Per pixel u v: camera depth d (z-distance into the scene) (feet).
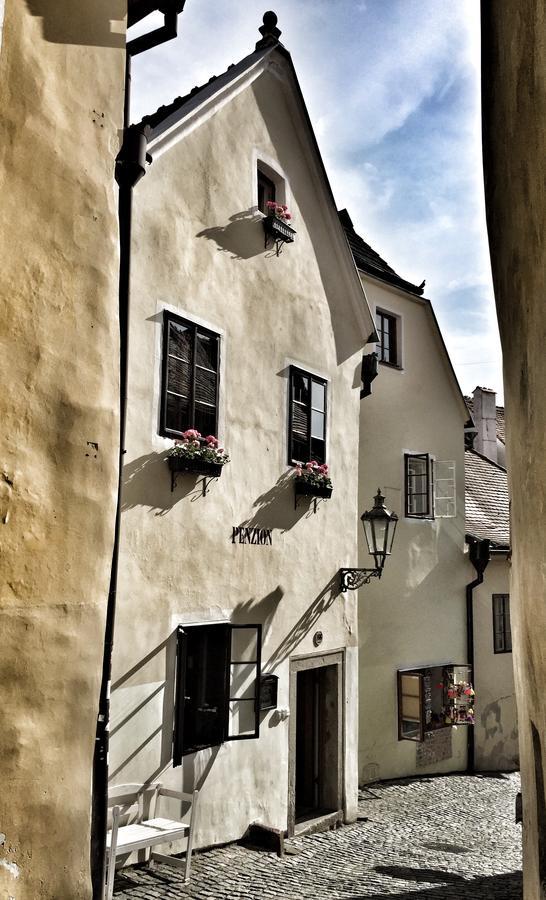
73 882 8.36
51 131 8.71
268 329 31.58
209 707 27.12
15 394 7.97
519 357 11.53
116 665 23.48
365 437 41.81
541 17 8.92
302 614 32.37
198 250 27.96
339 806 33.71
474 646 47.52
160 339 25.94
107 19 9.86
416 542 44.50
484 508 52.60
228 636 27.58
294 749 31.32
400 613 42.91
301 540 32.65
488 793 40.63
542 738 10.37
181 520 26.35
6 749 7.64
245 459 29.71
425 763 43.60
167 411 26.11
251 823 28.50
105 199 9.60
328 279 35.91
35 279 8.33
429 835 32.04
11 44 8.16
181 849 25.45
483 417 65.87
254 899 21.57
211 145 28.96
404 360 44.98
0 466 7.73
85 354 8.99
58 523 8.44
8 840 7.59
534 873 11.44
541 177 9.19
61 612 8.42
